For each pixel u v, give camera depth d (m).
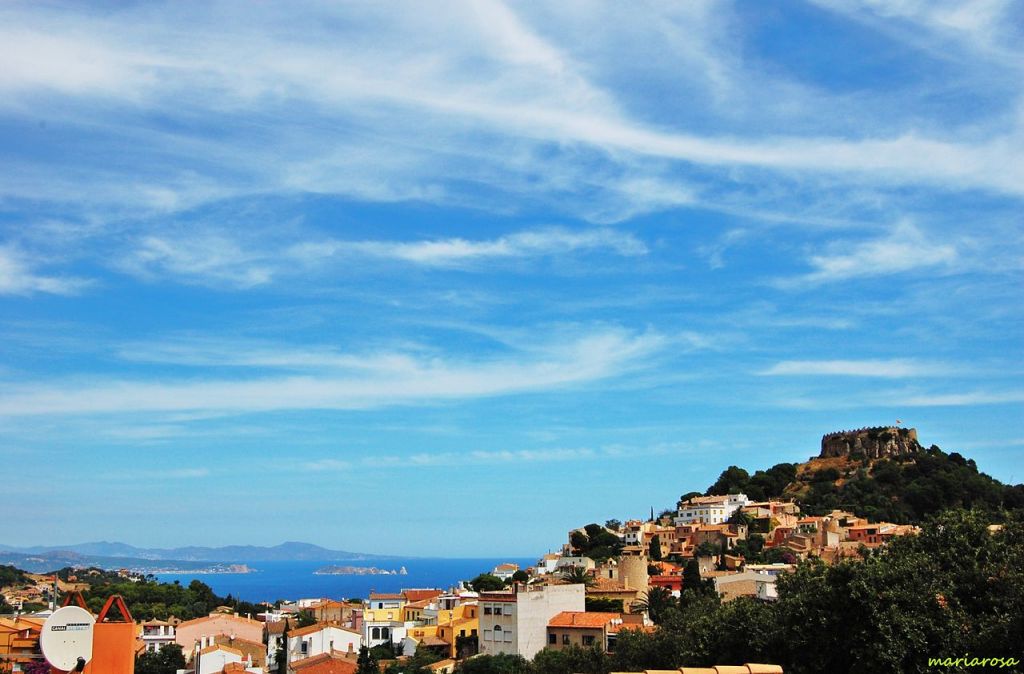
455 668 147.62
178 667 158.12
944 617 66.00
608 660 105.69
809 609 75.56
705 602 105.25
